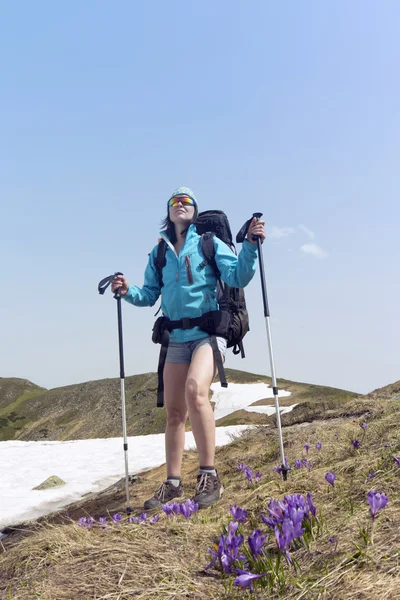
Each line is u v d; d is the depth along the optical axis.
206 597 1.92
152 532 2.74
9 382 79.94
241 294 4.64
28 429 65.50
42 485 9.16
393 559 1.92
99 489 8.79
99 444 15.57
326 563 2.01
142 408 61.72
